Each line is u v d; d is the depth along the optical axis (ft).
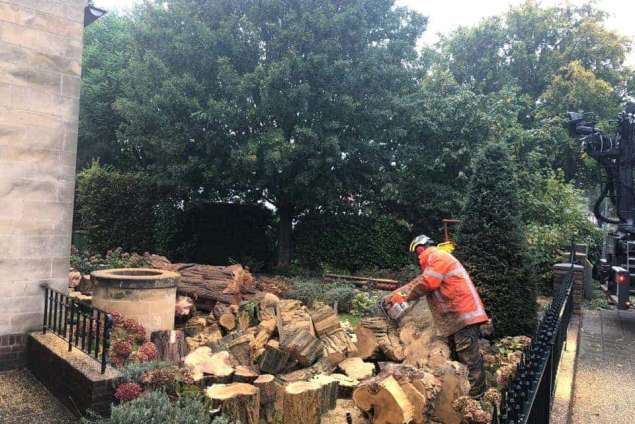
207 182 45.70
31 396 15.56
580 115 35.40
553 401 14.97
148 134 43.86
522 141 50.08
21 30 17.81
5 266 17.58
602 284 36.42
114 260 31.01
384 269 46.78
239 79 39.86
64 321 17.71
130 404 11.96
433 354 17.47
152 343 17.12
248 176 42.47
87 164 66.28
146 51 43.29
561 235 44.09
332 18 40.40
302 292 31.55
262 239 51.57
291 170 42.37
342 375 17.56
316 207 49.39
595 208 35.27
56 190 18.74
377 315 20.35
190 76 41.06
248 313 22.30
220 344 18.17
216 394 13.25
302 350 17.58
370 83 42.01
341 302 31.35
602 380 19.63
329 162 40.91
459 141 46.09
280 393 15.62
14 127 17.72
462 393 14.24
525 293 23.09
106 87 61.16
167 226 51.16
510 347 20.66
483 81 77.46
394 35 45.57
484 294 23.12
